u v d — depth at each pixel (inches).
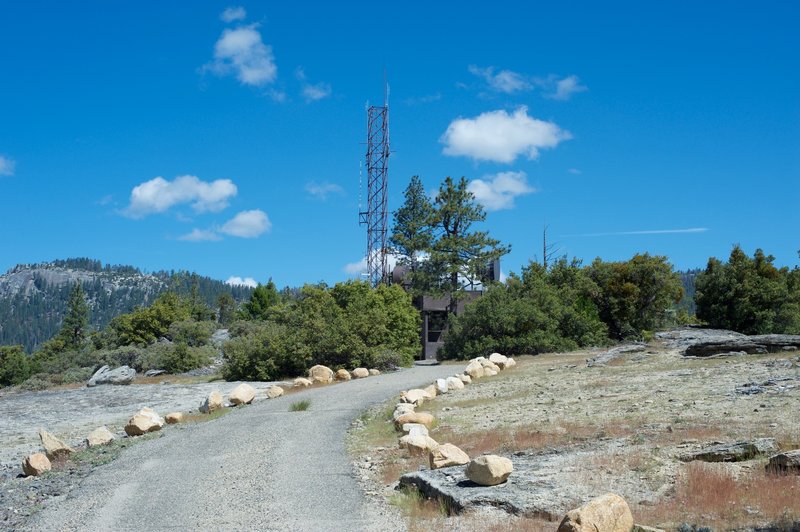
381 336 1617.9
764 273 2112.5
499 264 2544.3
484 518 390.0
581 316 1779.0
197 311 3253.0
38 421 1046.4
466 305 1790.1
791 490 381.1
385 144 2603.3
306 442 677.9
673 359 1136.8
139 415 834.8
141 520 433.7
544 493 412.8
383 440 669.9
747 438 499.5
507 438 605.3
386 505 440.5
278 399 1062.4
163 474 568.7
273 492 483.5
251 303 3499.0
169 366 2021.4
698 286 2158.0
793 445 462.3
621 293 1990.7
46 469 632.4
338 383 1288.1
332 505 444.5
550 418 694.5
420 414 728.3
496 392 975.0
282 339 1560.0
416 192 2687.0
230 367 1594.5
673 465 453.4
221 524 414.0
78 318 3459.6
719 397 706.2
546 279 2086.6
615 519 335.3
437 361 1881.2
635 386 867.4
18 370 2763.3
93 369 2210.9
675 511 370.9
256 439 706.2
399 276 2591.0
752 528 335.0
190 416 941.2
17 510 493.0
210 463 601.6
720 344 1132.5
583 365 1208.8
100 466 629.0
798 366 872.9
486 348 1683.1
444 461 494.3
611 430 582.2
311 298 1732.3
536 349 1669.5
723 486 394.0
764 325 2012.8
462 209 2470.5
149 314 2566.4
